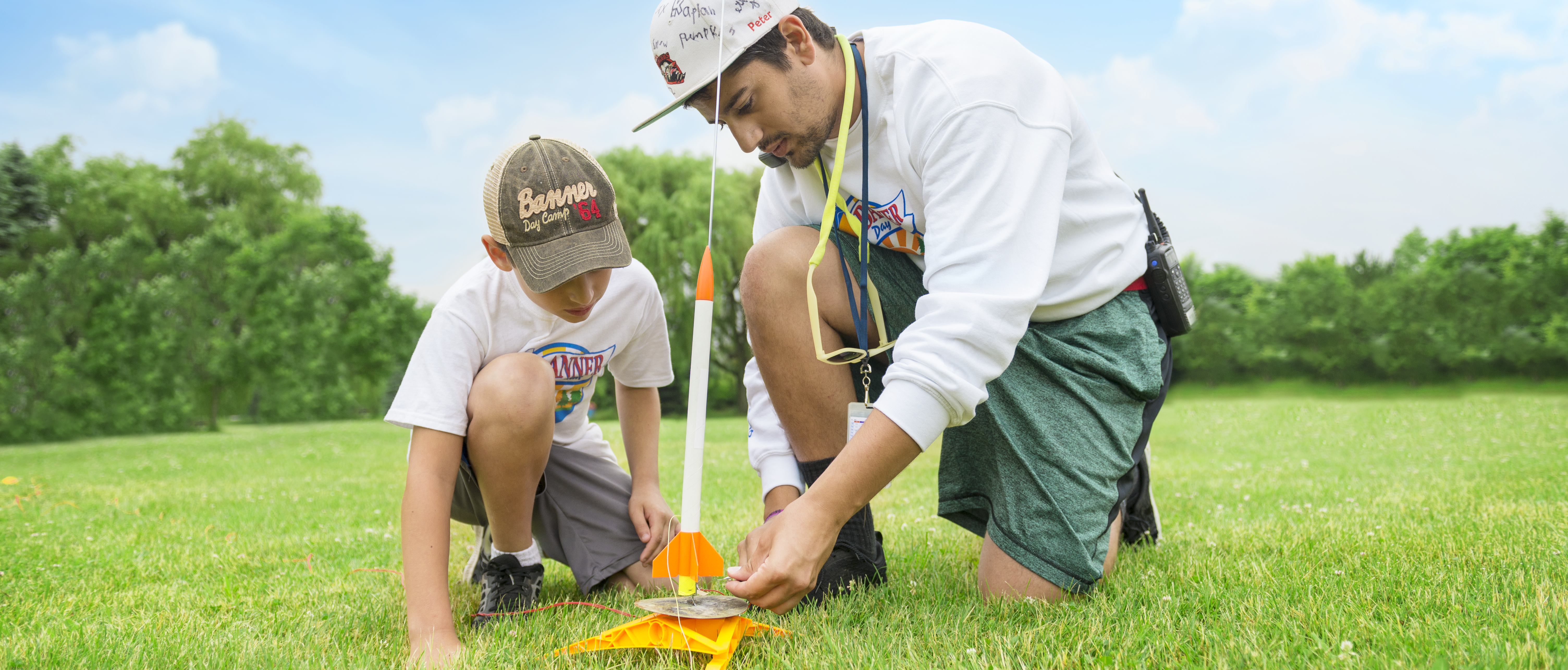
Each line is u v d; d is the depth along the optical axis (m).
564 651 1.24
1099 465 1.53
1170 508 2.83
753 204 21.22
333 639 1.39
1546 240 19.09
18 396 15.97
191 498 4.36
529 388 1.50
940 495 1.71
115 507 3.93
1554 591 1.33
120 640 1.40
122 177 23.48
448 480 1.44
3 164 19.53
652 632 1.21
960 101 1.40
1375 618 1.26
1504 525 1.96
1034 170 1.37
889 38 1.59
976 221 1.32
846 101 1.55
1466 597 1.31
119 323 17.08
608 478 1.85
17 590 1.95
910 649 1.19
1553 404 10.54
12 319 16.41
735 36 1.40
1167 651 1.16
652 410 1.94
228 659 1.29
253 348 18.38
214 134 25.58
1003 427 1.53
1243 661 1.09
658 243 19.91
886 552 2.06
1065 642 1.22
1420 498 2.65
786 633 1.30
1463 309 19.34
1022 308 1.26
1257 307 22.14
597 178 1.43
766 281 1.67
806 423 1.69
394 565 2.19
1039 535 1.49
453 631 1.35
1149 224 1.80
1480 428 6.62
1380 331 20.09
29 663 1.29
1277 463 4.64
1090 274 1.57
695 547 1.21
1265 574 1.56
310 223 20.48
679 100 1.44
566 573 2.07
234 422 22.47
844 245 1.72
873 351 1.66
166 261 18.11
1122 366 1.58
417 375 1.46
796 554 1.19
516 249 1.38
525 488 1.59
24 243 19.55
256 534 2.93
